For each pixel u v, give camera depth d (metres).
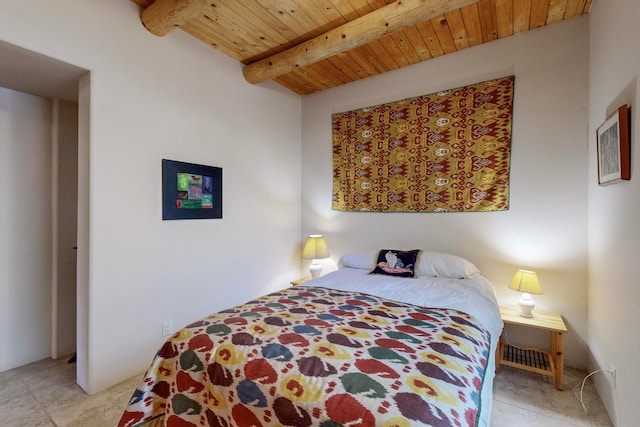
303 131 3.78
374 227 3.23
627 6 1.49
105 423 1.69
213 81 2.72
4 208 2.18
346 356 1.14
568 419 1.71
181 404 1.28
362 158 3.29
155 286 2.28
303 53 2.58
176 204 2.41
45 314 2.38
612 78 1.71
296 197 3.72
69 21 1.82
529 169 2.43
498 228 2.57
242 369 1.14
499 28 2.39
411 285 2.21
